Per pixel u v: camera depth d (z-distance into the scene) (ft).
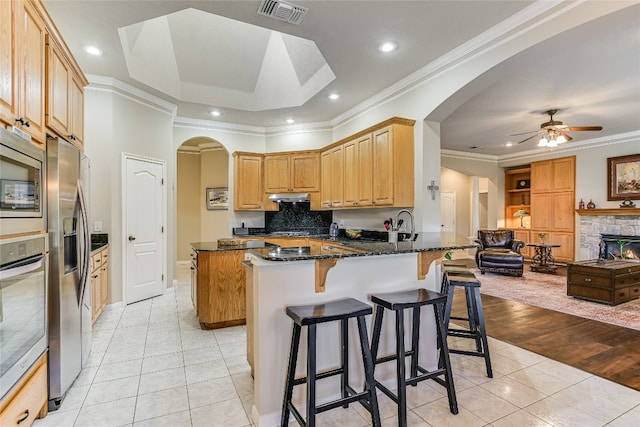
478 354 7.98
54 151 6.45
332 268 6.77
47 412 6.45
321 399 6.72
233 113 17.26
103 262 12.27
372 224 15.70
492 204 29.84
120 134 13.46
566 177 24.93
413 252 7.32
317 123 19.15
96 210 12.90
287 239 17.84
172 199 16.38
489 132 20.94
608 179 22.52
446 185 32.22
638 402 6.88
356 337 7.09
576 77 12.64
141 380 7.74
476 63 10.03
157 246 15.29
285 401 5.83
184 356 9.04
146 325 11.48
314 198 18.37
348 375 6.84
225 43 14.60
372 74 12.37
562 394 7.18
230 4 8.33
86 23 9.30
